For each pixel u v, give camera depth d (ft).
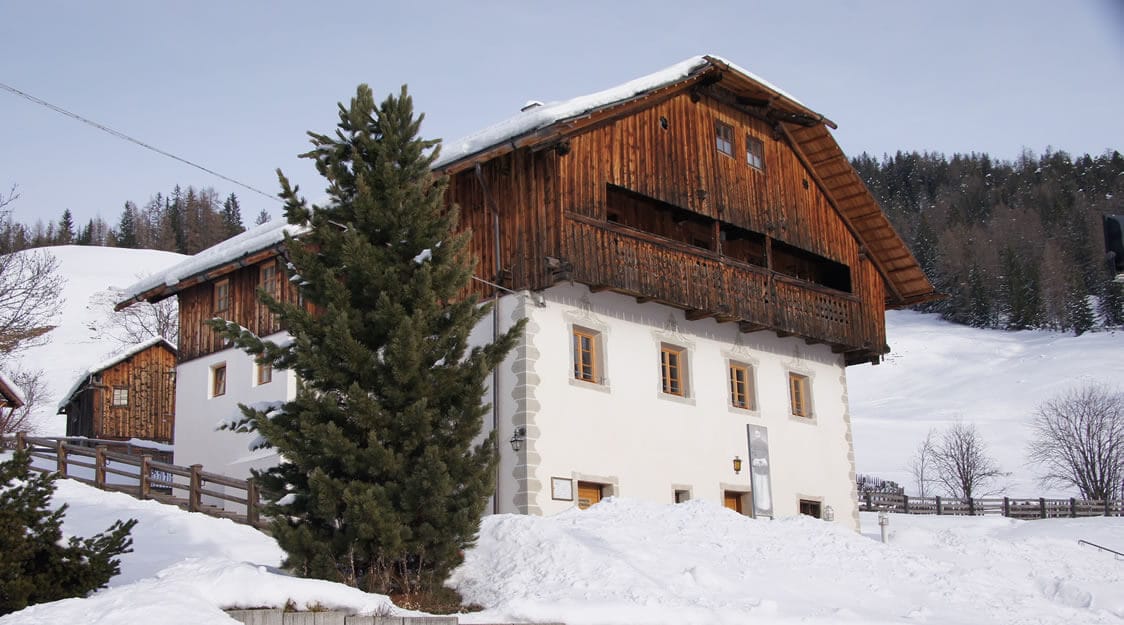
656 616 39.68
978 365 304.50
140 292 95.25
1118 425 181.27
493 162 70.03
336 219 44.73
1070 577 64.85
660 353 75.00
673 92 75.15
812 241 87.40
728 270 77.87
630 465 70.64
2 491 37.81
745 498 79.66
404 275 43.39
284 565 40.88
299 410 41.98
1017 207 454.40
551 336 67.51
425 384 41.78
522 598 40.22
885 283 96.89
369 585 40.32
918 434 225.35
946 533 77.77
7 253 118.21
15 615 31.12
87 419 126.93
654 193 73.31
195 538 57.21
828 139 85.56
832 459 88.22
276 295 85.40
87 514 60.44
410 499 40.45
